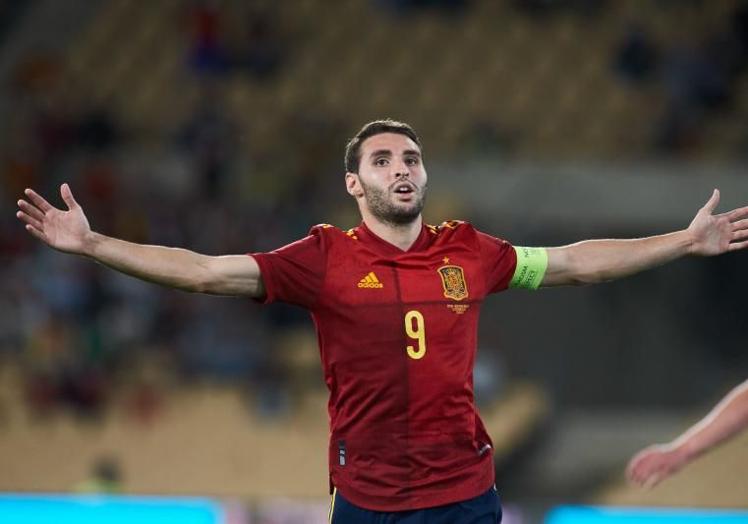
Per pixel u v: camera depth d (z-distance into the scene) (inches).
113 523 1067.9
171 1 2356.1
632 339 1873.8
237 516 1074.7
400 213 605.3
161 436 1518.2
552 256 633.0
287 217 1836.9
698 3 2374.5
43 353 1605.6
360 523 593.3
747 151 2122.3
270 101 2197.3
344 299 593.0
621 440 1731.1
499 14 2396.7
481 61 2317.9
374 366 589.9
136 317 1664.6
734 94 2237.9
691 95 2229.3
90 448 1497.3
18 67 2229.3
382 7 2378.2
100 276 1696.6
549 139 2162.9
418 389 588.1
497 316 1856.5
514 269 625.0
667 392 1862.7
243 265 589.0
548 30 2372.0
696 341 1878.7
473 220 1909.4
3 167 1946.4
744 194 1934.1
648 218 1934.1
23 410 1546.5
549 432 1727.4
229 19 2283.5
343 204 1883.6
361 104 2212.1
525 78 2293.3
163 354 1632.6
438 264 605.6
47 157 1982.0
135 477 1462.8
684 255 647.8
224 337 1643.7
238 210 1846.7
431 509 590.2
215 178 1903.3
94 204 1883.6
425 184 617.3
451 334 594.9
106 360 1614.2
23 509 1069.1
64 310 1663.4
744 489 1469.0
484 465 605.0
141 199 1884.8
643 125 2193.7
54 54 2273.6
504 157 1995.6
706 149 2129.7
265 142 2055.9
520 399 1656.0
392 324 590.9
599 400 1861.5
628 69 2292.1
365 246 606.2
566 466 1685.5
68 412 1550.2
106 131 2030.0
